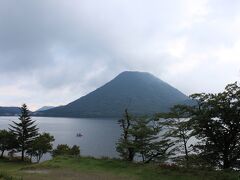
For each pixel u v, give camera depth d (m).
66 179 23.27
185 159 27.59
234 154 25.81
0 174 17.94
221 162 26.77
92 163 31.05
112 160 32.41
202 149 26.69
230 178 22.52
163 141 30.45
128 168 28.48
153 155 31.55
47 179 23.03
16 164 53.44
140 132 31.08
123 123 34.03
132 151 33.06
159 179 23.36
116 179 23.47
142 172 26.05
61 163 31.16
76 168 28.67
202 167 26.28
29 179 22.69
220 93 26.05
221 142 25.91
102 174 25.69
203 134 26.97
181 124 27.86
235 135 25.59
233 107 25.09
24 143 61.69
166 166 26.92
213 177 23.14
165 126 31.30
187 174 24.48
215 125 25.70
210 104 26.16
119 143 33.00
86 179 23.44
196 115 27.02
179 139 28.86
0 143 61.88
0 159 60.31
